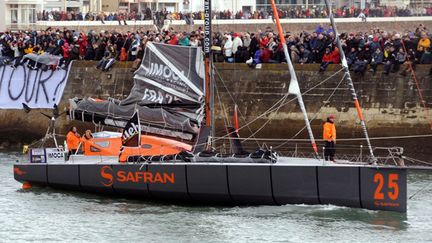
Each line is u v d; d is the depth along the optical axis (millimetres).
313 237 82062
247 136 121000
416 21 174375
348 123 117250
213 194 90625
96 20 184500
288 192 89125
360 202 88000
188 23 178875
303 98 118750
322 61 118438
